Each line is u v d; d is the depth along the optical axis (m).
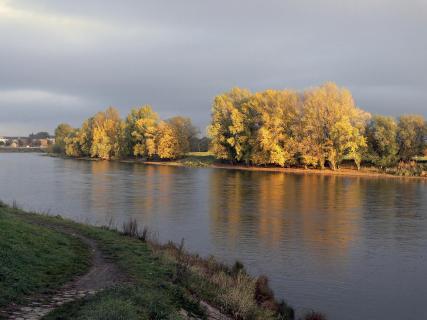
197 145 140.88
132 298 11.95
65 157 162.88
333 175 80.31
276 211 40.47
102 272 15.52
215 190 55.66
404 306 19.03
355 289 20.84
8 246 15.32
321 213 39.53
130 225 25.75
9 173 81.12
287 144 90.62
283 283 21.38
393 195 51.91
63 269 15.19
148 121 127.88
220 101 104.94
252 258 25.30
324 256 25.98
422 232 32.31
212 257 22.83
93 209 40.69
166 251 20.98
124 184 62.16
